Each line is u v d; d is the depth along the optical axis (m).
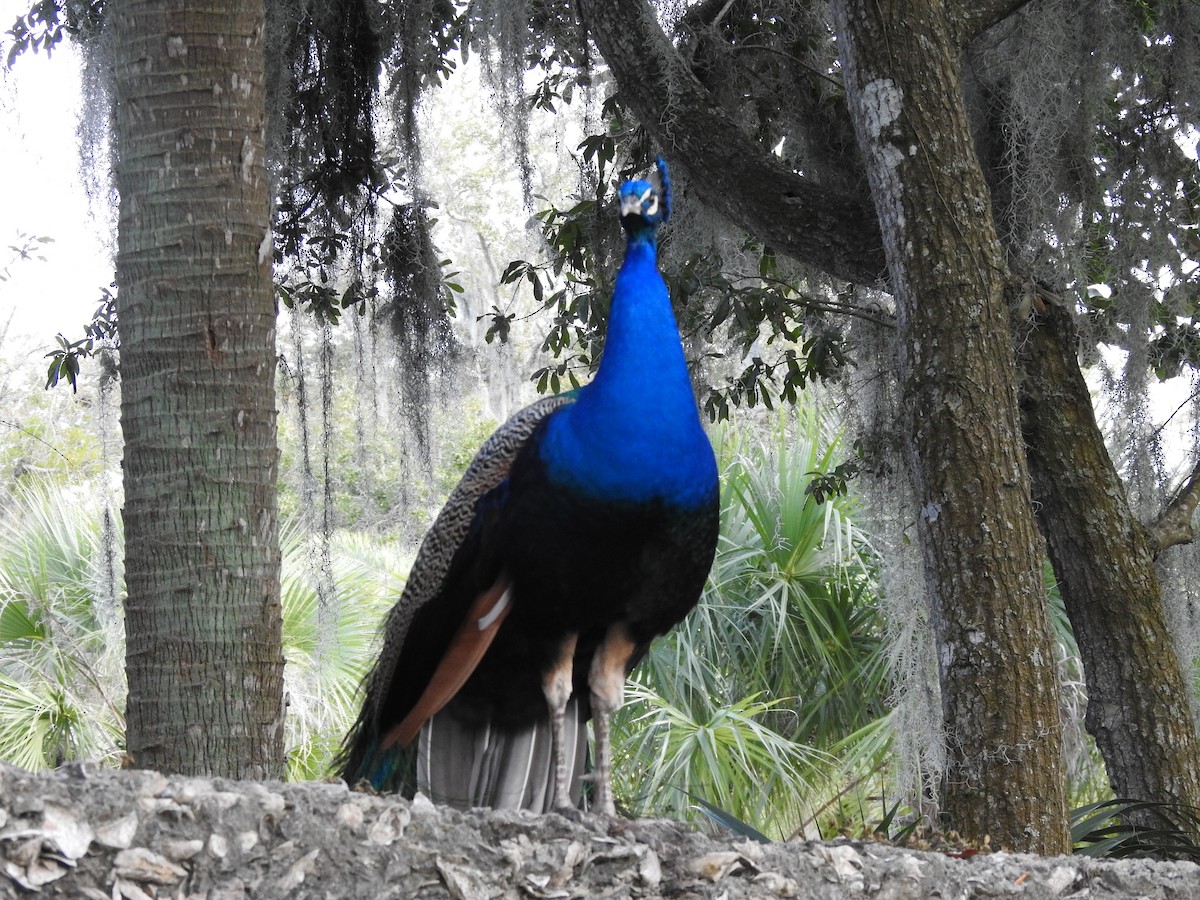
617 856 3.65
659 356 4.46
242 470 5.23
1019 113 7.86
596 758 4.53
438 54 10.08
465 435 19.27
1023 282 7.22
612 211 9.12
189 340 5.21
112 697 11.66
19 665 11.36
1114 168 8.78
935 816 7.16
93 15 8.47
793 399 9.64
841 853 4.11
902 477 7.97
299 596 11.52
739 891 3.79
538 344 19.88
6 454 17.81
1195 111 8.45
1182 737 6.98
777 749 11.31
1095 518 7.16
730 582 12.06
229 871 3.01
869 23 6.51
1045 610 6.05
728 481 12.36
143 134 5.34
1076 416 7.30
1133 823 6.96
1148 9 8.48
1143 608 7.11
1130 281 8.35
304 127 9.62
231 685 5.08
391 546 13.71
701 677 11.58
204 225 5.28
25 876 2.72
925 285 6.27
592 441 4.35
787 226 7.79
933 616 6.21
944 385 6.16
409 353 9.61
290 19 8.66
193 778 3.13
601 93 11.32
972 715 5.91
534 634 4.50
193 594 5.09
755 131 9.84
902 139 6.39
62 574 11.65
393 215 9.80
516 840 3.52
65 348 9.16
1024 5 7.61
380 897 3.21
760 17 9.27
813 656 12.05
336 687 11.30
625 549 4.38
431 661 4.70
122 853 2.85
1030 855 4.75
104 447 8.75
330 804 3.21
